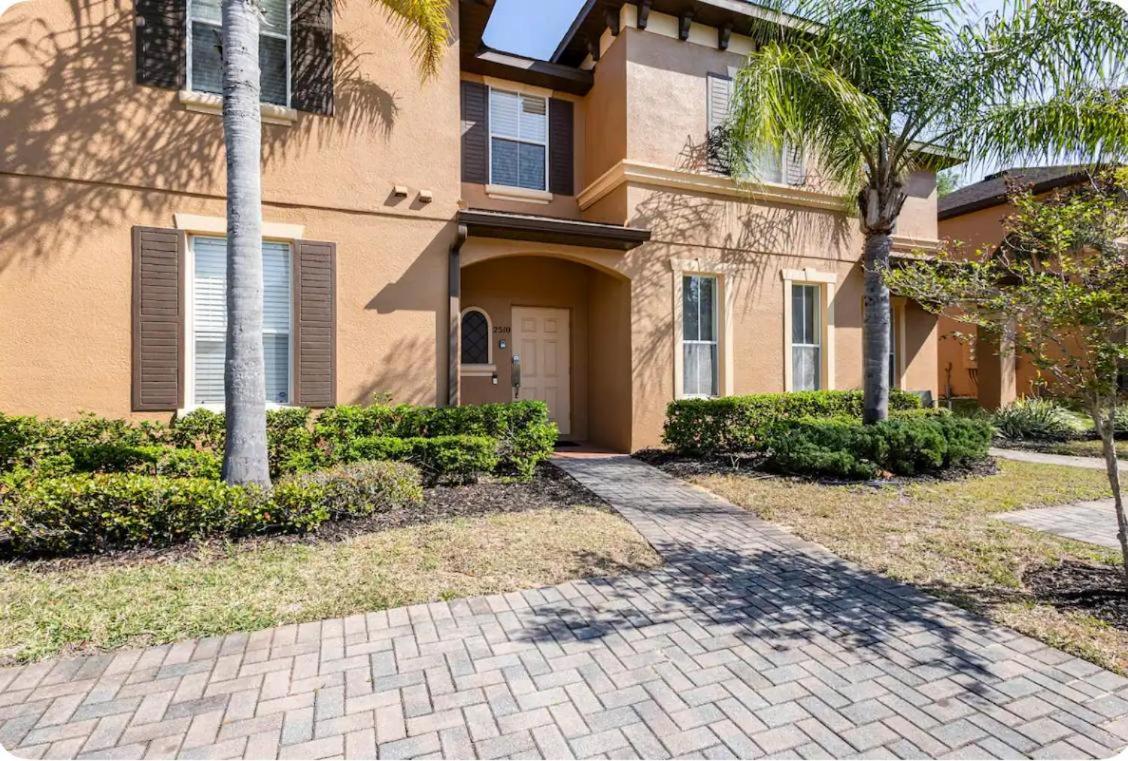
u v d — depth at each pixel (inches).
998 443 440.5
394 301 304.3
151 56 261.9
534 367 420.8
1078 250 162.6
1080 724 99.7
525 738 95.2
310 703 104.0
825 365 441.7
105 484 178.1
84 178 250.7
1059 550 184.2
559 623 135.6
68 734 95.1
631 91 371.6
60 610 136.6
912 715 102.1
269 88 285.0
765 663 118.9
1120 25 246.1
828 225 443.2
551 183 423.2
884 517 221.6
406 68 310.8
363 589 151.3
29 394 242.2
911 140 300.0
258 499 190.5
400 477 224.4
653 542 193.5
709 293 404.2
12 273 240.5
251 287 207.0
